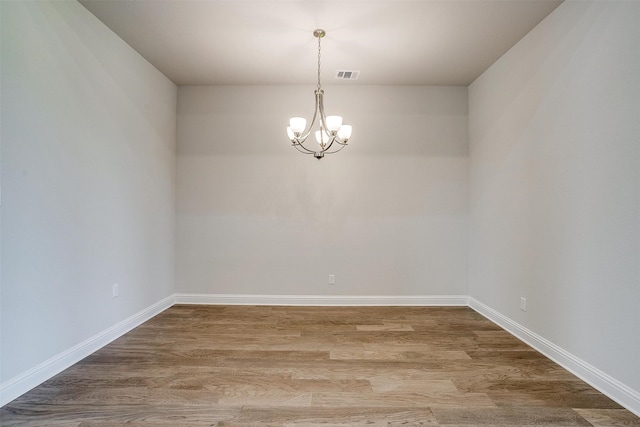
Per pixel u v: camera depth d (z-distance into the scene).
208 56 3.13
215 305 3.78
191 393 1.92
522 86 2.78
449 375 2.16
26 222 1.94
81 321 2.38
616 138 1.86
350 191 3.82
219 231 3.83
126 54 2.89
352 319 3.32
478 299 3.59
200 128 3.82
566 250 2.26
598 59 1.99
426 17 2.49
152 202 3.34
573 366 2.18
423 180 3.81
